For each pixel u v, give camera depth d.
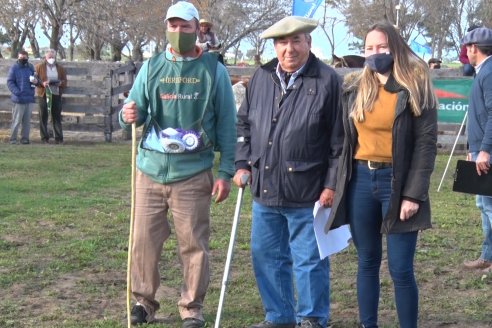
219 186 6.00
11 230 9.53
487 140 7.33
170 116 5.90
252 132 5.86
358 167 5.34
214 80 5.89
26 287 7.23
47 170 14.83
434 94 5.14
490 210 7.77
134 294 6.22
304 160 5.69
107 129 20.78
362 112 5.20
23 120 19.50
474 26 8.69
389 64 5.10
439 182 14.70
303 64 5.70
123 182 13.66
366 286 5.55
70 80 21.23
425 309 6.77
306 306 5.86
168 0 40.22
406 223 5.17
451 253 8.82
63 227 9.80
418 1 52.69
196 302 6.13
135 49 42.19
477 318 6.53
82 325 6.20
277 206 5.78
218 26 45.81
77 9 36.94
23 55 19.28
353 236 5.49
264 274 6.04
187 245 6.07
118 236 9.32
